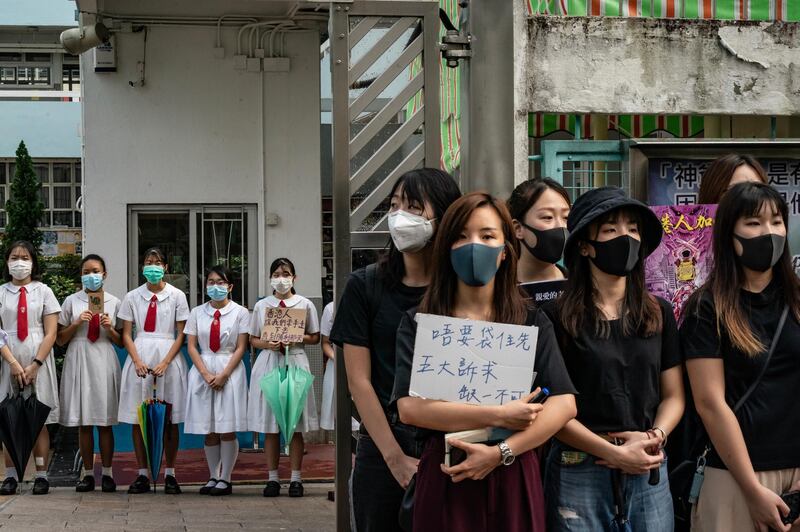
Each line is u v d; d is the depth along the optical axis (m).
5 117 17.50
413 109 8.19
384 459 3.78
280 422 7.92
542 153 6.17
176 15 10.05
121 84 10.16
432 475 3.29
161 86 10.20
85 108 10.13
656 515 3.61
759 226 3.72
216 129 10.29
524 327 3.26
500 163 5.02
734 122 7.75
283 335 8.36
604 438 3.62
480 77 5.00
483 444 3.21
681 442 4.05
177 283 10.33
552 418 3.27
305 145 10.38
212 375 8.37
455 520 3.24
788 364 3.71
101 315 8.38
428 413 3.25
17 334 8.22
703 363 3.73
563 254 4.12
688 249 5.30
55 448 10.44
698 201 5.09
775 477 3.72
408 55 4.92
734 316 3.70
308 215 10.41
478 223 3.32
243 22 10.20
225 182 10.31
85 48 9.38
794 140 5.85
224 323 8.47
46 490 8.26
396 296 3.92
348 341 3.93
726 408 3.69
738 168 4.85
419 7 4.88
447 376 3.26
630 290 3.72
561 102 6.33
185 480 8.91
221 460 8.43
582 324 3.66
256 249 10.41
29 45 17.38
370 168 4.91
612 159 6.14
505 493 3.25
